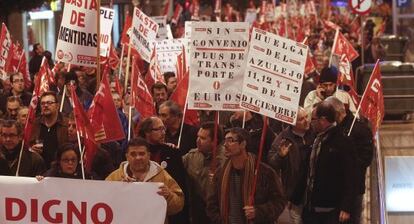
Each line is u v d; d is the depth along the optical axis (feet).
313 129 42.29
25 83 65.31
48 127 42.52
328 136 38.11
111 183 30.50
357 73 85.81
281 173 42.27
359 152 43.29
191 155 38.68
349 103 52.13
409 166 65.10
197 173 38.34
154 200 30.42
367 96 50.21
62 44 45.78
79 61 45.78
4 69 63.05
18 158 38.04
